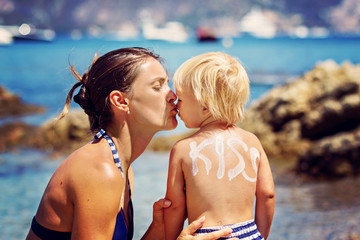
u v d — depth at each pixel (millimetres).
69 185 2033
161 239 2568
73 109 10883
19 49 61125
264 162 2541
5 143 10469
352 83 9195
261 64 38875
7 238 4590
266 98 10344
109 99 2215
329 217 5145
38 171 8062
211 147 2393
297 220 5066
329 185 6801
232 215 2309
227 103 2428
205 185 2338
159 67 2307
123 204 2305
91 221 1990
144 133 2309
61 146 10055
